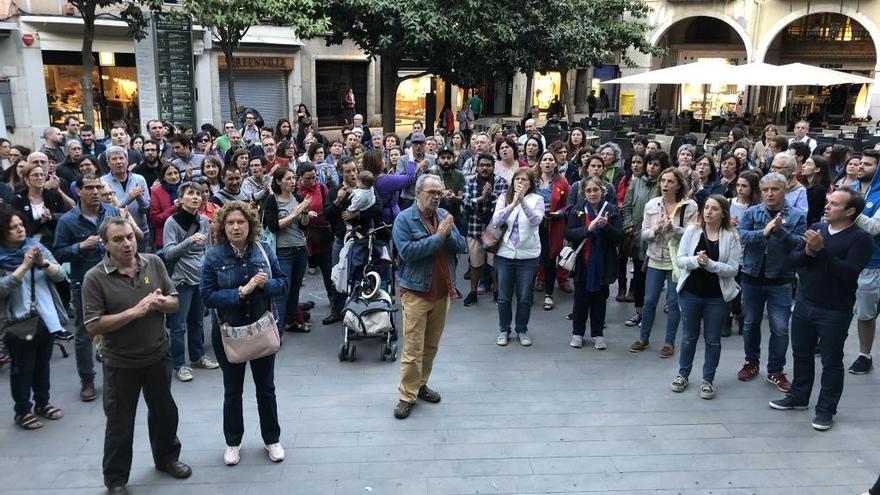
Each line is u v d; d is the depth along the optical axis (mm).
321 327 7520
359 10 14539
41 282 5230
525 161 9094
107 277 4191
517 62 16141
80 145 8305
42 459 4859
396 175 8023
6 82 16797
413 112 29672
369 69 26562
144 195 7176
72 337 7094
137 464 4812
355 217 6922
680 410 5660
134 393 4367
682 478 4684
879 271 6211
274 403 4789
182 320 6074
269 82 23609
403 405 5496
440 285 5461
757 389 6062
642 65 29875
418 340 5414
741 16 26984
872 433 5312
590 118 22141
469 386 6078
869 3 24547
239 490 4508
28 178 6711
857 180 7336
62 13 17203
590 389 6043
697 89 30672
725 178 7973
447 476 4680
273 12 13484
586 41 17359
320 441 5113
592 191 6645
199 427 5297
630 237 7777
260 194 7277
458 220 8305
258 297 4535
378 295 6680
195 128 13719
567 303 8469
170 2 14422
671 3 28094
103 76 18625
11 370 5172
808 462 4902
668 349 6781
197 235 5961
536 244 6852
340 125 26125
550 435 5238
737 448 5074
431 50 15078
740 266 6113
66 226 5691
